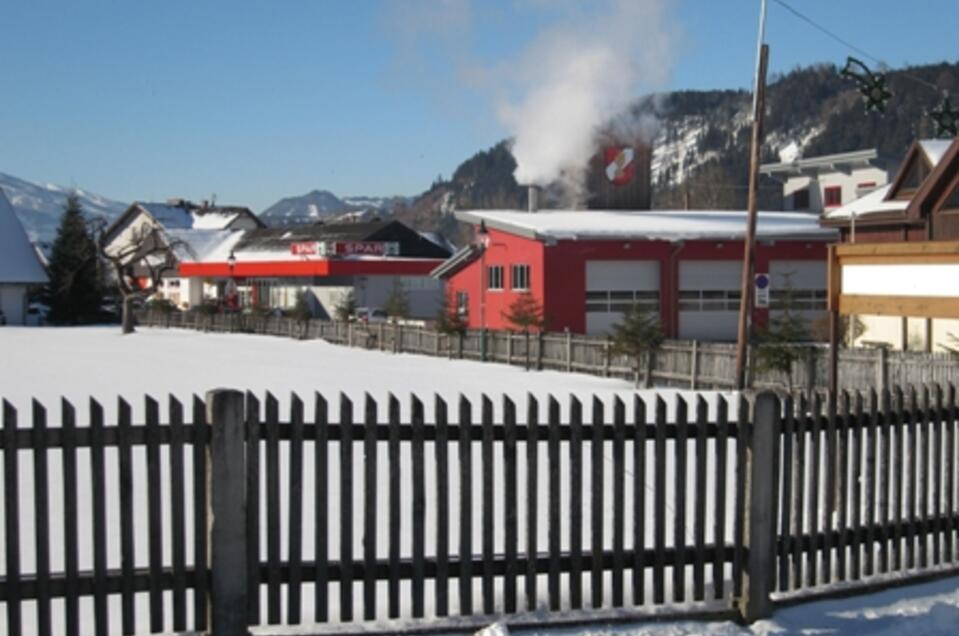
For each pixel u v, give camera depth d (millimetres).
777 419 7207
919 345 30938
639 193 51094
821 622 7078
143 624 7094
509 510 6797
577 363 29875
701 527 7164
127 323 54938
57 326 66125
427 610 7066
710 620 7062
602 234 40094
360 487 10875
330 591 7801
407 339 39438
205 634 6289
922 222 32000
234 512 6281
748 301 22344
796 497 7418
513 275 42281
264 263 67625
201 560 6316
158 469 6219
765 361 22906
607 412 18594
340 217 87250
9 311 70312
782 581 7375
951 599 7637
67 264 72375
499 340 33844
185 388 24016
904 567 8133
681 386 25547
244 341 47031
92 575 6145
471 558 6730
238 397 6285
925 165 32562
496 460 12156
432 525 9398
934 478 8227
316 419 6453
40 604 6055
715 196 101875
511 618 6750
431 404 19859
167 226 96000
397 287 56219
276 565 6430
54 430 6047
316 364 32750
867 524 7816
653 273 41156
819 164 59094
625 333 26453
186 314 62094
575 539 6922
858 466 7746
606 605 7238
